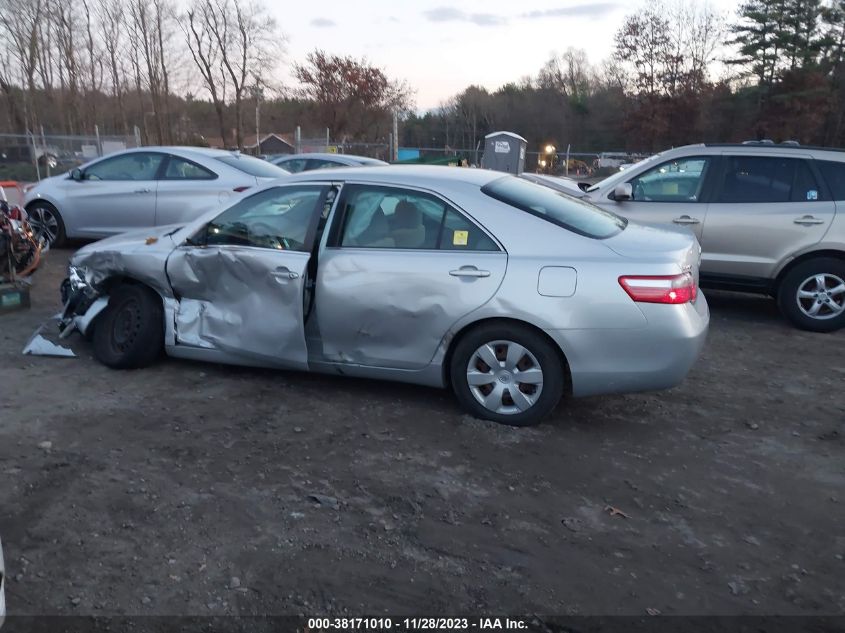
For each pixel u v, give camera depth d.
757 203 7.73
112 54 37.19
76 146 24.02
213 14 35.09
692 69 40.47
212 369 5.84
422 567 3.42
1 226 7.27
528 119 49.38
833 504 4.10
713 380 6.07
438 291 4.81
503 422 4.88
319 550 3.52
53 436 4.61
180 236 5.63
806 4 40.50
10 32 35.47
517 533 3.72
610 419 5.15
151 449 4.48
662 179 8.21
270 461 4.38
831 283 7.57
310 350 5.25
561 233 4.77
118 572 3.32
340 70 37.88
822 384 6.04
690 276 4.73
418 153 27.25
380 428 4.85
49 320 6.91
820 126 40.44
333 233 5.13
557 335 4.61
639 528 3.80
